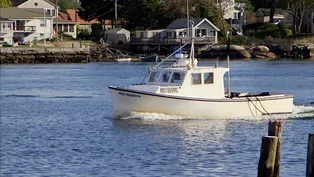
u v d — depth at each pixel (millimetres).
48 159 75125
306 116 100250
